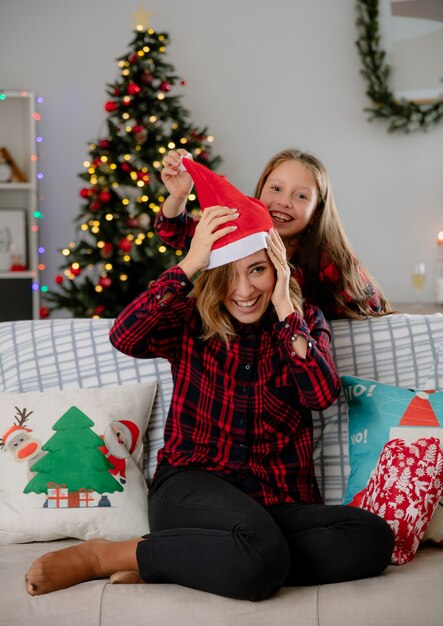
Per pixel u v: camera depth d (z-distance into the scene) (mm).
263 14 4797
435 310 4168
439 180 4762
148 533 1826
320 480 2010
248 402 1820
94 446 1908
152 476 2012
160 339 1860
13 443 1901
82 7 4809
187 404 1854
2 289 4664
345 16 4742
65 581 1594
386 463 1787
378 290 2385
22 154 4902
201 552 1556
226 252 1787
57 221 4930
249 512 1590
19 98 4863
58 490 1860
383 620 1493
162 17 4809
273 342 1863
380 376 2070
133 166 4141
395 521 1713
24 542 1863
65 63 4840
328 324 2113
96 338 2107
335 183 4836
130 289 4180
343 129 4809
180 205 2195
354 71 4770
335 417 2037
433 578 1601
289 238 2254
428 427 1883
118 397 2000
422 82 4652
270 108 4840
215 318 1828
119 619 1513
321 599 1534
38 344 2111
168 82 4312
